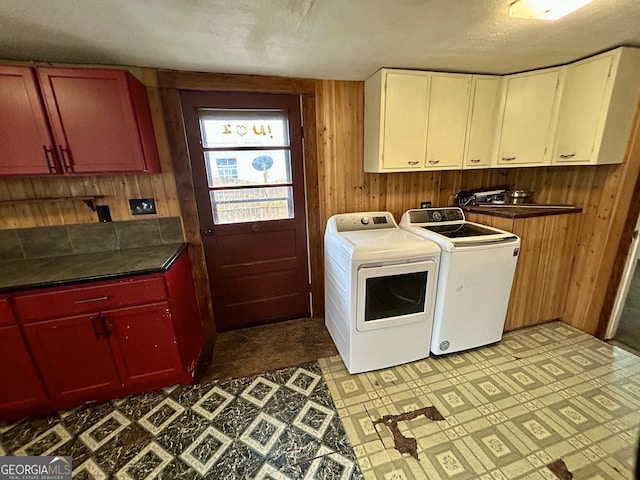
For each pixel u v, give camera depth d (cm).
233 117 220
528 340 234
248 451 148
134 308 170
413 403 175
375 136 222
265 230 251
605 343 227
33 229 189
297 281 272
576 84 197
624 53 174
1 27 129
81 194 195
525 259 228
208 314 248
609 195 213
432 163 230
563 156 211
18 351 156
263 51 168
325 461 142
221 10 122
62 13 120
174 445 152
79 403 176
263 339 248
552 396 177
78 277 157
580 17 136
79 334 164
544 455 142
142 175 206
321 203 252
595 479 131
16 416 168
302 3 118
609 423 158
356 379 197
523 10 126
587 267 234
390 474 135
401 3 119
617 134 193
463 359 214
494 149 241
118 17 125
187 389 192
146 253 197
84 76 158
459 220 255
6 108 151
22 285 148
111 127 168
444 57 185
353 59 184
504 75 226
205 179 225
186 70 198
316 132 235
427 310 202
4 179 180
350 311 187
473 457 142
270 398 183
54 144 161
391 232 230
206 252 239
